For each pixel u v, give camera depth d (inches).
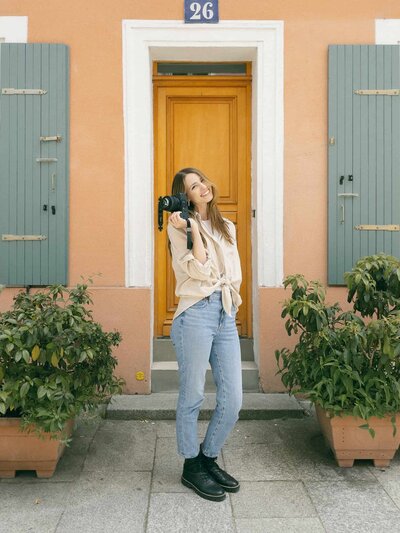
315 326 117.3
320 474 113.8
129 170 154.1
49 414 103.1
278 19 154.6
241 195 171.2
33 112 152.7
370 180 154.8
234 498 103.9
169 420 141.6
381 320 111.3
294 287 121.6
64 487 107.8
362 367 116.6
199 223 104.3
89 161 154.1
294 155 155.5
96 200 154.4
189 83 169.3
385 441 115.1
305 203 155.9
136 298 153.8
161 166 171.0
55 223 153.3
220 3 153.9
